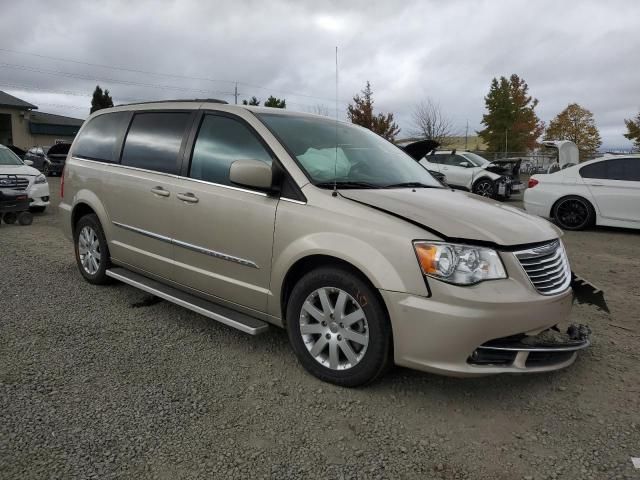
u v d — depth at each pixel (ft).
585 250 27.71
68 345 13.20
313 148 12.89
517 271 10.16
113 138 17.11
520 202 56.13
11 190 32.32
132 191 15.48
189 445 9.13
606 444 9.34
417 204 11.18
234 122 13.39
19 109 143.95
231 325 12.41
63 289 17.87
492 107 139.54
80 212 18.52
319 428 9.75
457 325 9.64
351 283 10.66
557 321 10.75
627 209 32.65
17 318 14.98
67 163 19.01
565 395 11.14
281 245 11.66
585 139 152.66
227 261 12.89
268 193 12.00
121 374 11.71
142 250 15.47
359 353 10.87
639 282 20.67
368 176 13.03
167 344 13.43
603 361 12.87
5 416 9.83
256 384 11.38
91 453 8.80
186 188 13.76
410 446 9.26
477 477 8.45
